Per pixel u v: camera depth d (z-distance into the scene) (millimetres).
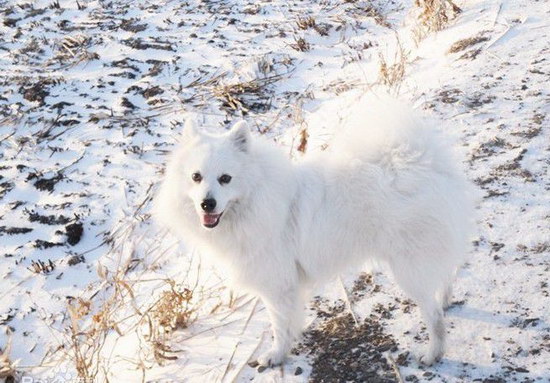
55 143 3363
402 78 3363
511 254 2477
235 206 2254
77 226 2938
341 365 2277
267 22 4531
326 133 3066
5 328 2641
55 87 3840
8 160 3287
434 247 2217
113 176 3162
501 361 2227
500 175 2719
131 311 2635
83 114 3570
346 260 2287
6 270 2820
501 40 3408
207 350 2385
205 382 2291
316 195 2271
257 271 2281
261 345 2357
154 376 2346
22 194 3111
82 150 3309
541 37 3367
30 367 2512
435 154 2229
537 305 2334
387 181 2201
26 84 3895
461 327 2316
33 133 3449
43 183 3146
